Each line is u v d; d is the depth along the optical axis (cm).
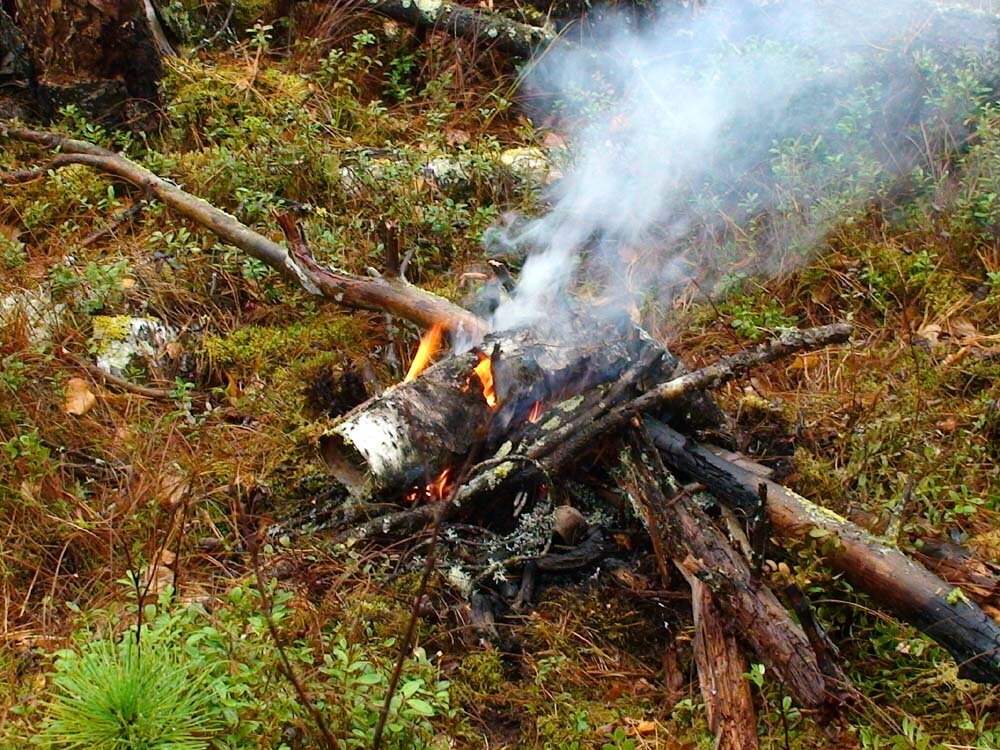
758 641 315
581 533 365
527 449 365
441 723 309
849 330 382
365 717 275
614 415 360
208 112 561
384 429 355
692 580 337
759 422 402
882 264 491
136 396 417
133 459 382
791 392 439
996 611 335
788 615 318
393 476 356
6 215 500
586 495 379
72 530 353
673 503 348
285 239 479
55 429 390
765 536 316
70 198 504
